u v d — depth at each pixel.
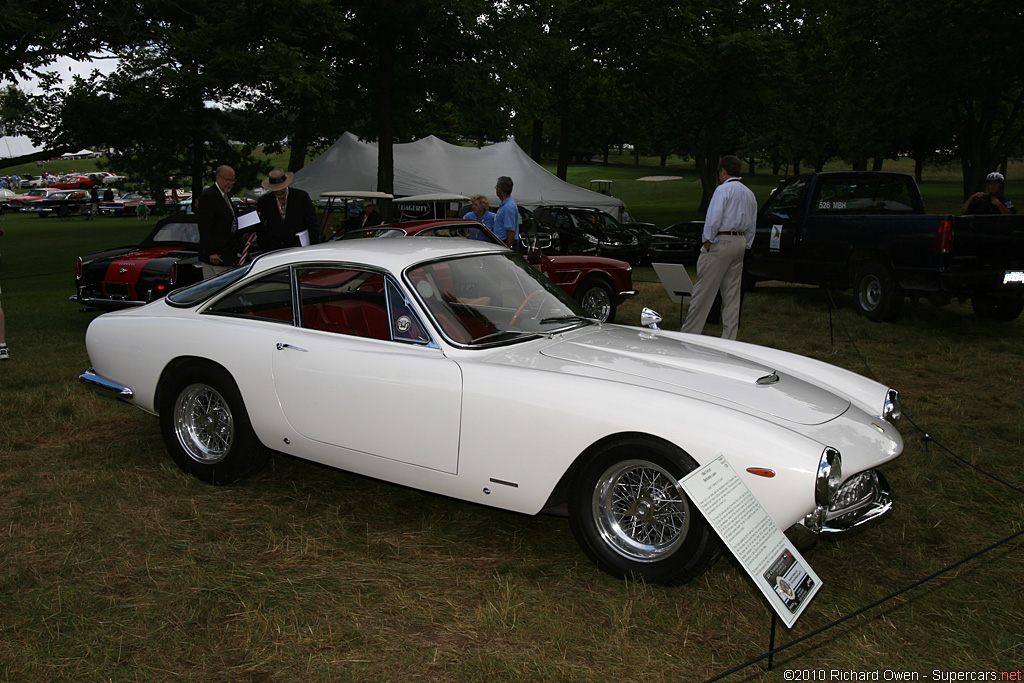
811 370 4.04
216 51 15.50
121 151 18.48
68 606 3.05
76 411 5.63
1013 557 3.55
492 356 3.64
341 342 3.89
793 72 27.58
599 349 3.84
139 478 4.42
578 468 3.29
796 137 32.97
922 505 4.11
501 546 3.67
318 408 3.88
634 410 3.12
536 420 3.28
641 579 3.20
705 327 9.19
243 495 4.25
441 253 4.14
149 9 15.84
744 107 29.73
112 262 8.80
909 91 22.47
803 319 9.55
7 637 2.85
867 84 24.11
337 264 4.03
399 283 3.81
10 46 14.70
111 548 3.57
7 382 6.43
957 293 8.87
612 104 34.00
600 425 3.15
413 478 3.69
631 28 25.77
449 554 3.57
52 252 26.17
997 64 21.14
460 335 3.73
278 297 4.21
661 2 25.91
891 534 3.80
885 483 3.52
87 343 4.79
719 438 2.98
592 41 27.75
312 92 15.62
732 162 7.10
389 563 3.47
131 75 16.52
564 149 35.69
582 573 3.37
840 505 3.17
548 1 23.11
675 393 3.29
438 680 2.61
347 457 3.88
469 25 20.84
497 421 3.37
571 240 18.88
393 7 20.42
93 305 8.96
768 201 11.37
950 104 22.72
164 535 3.71
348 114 24.92
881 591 3.25
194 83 15.73
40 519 3.88
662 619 2.97
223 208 7.14
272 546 3.59
